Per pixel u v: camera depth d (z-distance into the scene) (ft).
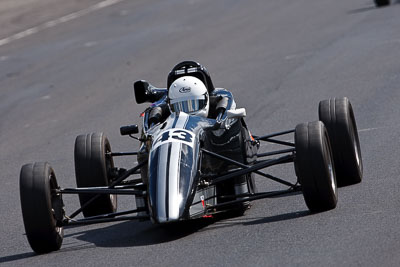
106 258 88.12
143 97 116.98
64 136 187.32
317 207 95.96
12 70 303.07
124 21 407.85
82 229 108.17
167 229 99.71
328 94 189.26
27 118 216.54
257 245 84.89
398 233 82.64
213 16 382.83
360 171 110.93
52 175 95.91
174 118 100.07
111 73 268.00
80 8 479.82
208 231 94.89
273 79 217.77
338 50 248.73
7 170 161.17
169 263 82.28
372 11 327.26
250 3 413.80
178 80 105.81
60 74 280.51
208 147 100.48
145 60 284.00
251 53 267.39
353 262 75.25
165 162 91.76
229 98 109.29
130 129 106.01
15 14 474.90
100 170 111.45
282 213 99.55
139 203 101.09
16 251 99.19
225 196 100.07
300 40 279.69
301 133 94.99
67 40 364.79
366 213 92.73
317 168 92.94
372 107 166.81
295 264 76.54
